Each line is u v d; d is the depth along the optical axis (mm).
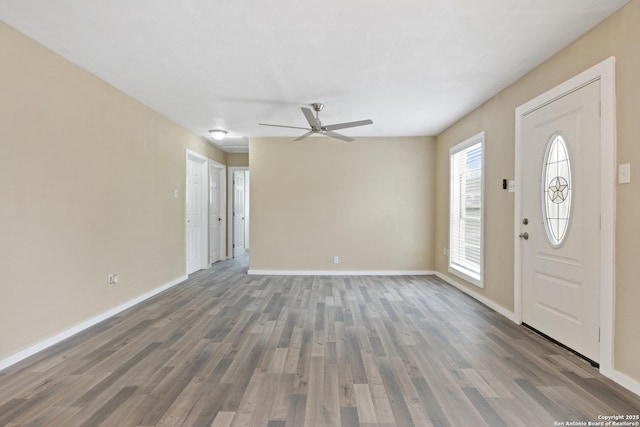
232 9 2162
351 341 2854
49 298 2717
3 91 2334
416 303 4023
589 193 2389
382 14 2215
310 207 5828
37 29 2410
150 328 3146
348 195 5820
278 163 5840
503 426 1727
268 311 3695
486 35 2479
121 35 2494
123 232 3701
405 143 5801
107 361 2451
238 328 3158
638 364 2006
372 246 5824
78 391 2047
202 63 2957
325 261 5840
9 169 2381
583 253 2445
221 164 7250
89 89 3150
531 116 3064
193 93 3691
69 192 2922
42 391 2045
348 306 3895
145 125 4129
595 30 2350
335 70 3088
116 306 3586
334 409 1875
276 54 2789
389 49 2695
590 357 2393
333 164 5824
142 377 2223
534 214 3031
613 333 2176
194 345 2756
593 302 2357
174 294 4422
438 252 5660
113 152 3518
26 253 2510
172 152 4875
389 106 4117
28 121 2521
